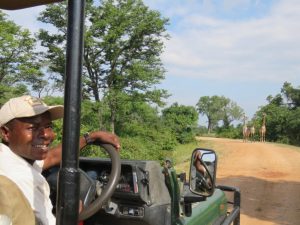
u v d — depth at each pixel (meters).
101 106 27.34
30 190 1.82
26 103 1.93
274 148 36.50
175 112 45.34
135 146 23.27
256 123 70.56
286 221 9.63
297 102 79.38
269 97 81.44
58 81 25.66
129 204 2.66
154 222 2.64
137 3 28.92
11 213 1.63
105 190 2.24
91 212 2.19
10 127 1.93
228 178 16.92
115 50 28.55
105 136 2.46
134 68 28.50
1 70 21.97
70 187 1.41
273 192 13.46
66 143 1.42
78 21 1.42
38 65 23.45
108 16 27.75
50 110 2.00
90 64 28.73
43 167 2.64
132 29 28.55
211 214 4.01
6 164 1.83
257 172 18.98
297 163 23.20
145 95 29.66
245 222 9.49
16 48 21.30
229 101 135.75
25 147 1.92
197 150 3.25
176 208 2.88
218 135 87.56
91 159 2.85
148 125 33.31
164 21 29.11
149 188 2.63
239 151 32.06
